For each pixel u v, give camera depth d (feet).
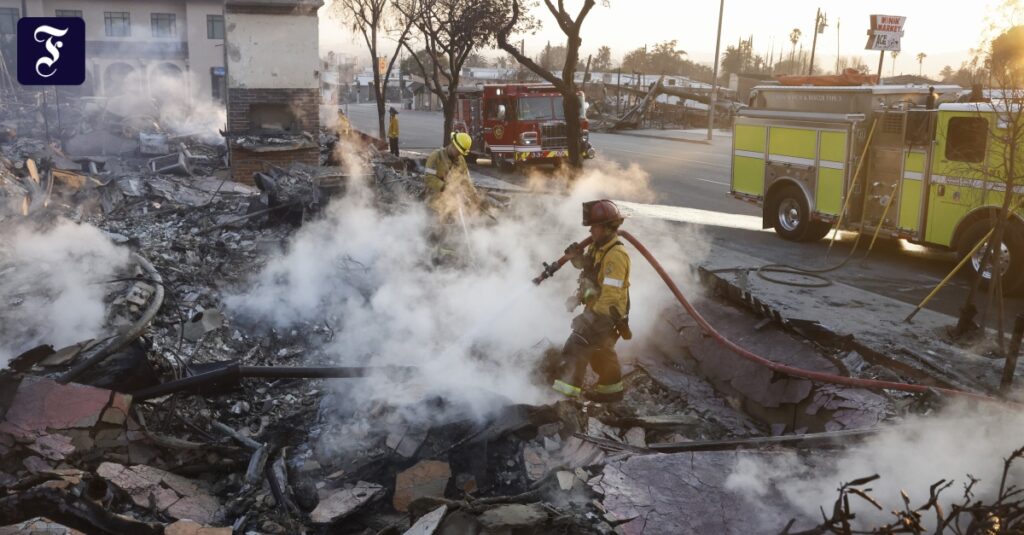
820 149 40.11
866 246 42.04
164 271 25.75
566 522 12.30
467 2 81.46
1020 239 30.58
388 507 13.47
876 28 54.13
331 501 13.25
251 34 52.90
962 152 33.01
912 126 35.06
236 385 16.65
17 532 10.71
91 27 149.48
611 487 13.50
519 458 14.58
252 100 53.72
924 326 26.81
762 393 18.62
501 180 69.72
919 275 35.19
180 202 43.04
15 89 108.78
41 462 12.86
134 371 16.26
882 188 37.42
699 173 77.71
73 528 11.44
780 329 20.76
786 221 43.32
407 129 146.20
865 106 37.93
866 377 19.07
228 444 15.02
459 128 78.95
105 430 13.82
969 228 32.94
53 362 16.48
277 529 12.57
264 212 35.35
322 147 61.00
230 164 53.83
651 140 136.77
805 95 41.45
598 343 16.69
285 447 15.01
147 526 11.80
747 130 45.50
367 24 94.07
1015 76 25.34
